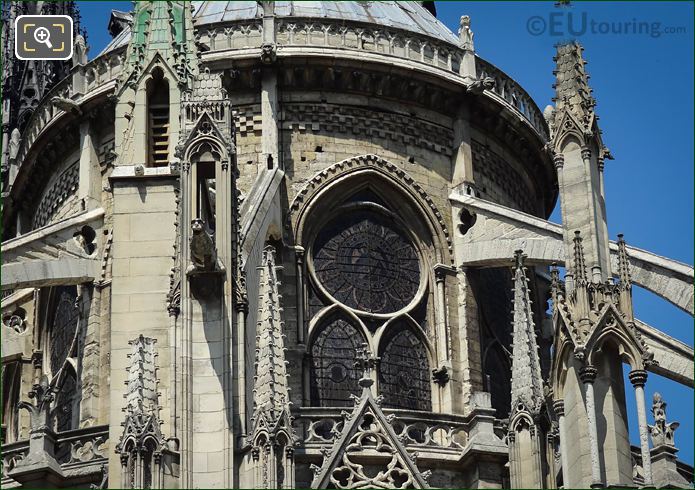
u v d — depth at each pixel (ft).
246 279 199.93
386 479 215.92
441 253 253.85
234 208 197.16
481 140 265.34
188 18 216.33
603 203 204.95
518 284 213.87
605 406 189.16
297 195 251.19
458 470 226.79
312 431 223.30
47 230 246.88
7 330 262.06
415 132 259.60
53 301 260.83
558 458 203.21
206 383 188.75
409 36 262.67
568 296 194.80
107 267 247.29
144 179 202.39
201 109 199.82
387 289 251.19
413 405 245.04
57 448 221.05
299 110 256.52
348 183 254.06
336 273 250.16
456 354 248.52
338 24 260.01
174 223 200.44
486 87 261.03
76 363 249.34
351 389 242.99
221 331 190.80
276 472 185.47
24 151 276.00
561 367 193.57
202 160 196.85
